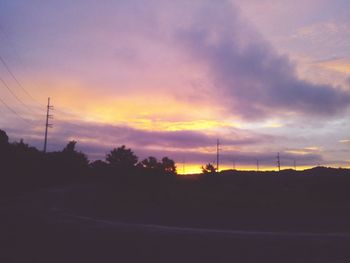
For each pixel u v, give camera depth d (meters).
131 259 15.97
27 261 15.15
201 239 21.25
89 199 60.50
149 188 74.06
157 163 91.19
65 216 34.56
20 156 70.94
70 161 101.44
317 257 16.70
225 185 79.50
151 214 39.12
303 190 70.81
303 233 24.56
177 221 32.50
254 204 52.03
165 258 16.25
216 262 15.63
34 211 37.97
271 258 16.45
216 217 36.06
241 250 18.08
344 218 34.81
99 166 106.88
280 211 42.44
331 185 69.69
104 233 23.39
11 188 65.50
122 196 64.38
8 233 22.58
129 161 91.06
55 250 17.48
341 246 19.16
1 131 65.44
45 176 83.25
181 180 91.44
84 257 16.17
